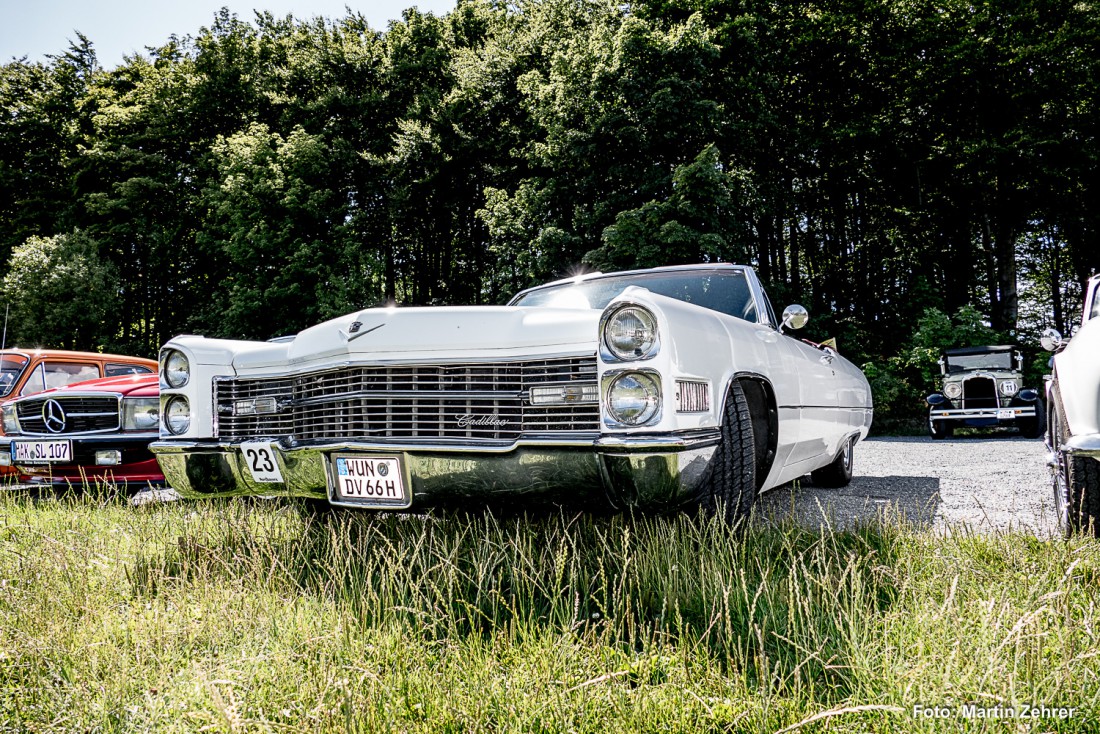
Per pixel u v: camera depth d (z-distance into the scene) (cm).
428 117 2145
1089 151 1708
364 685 152
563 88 1625
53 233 2528
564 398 234
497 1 2528
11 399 551
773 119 1784
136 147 2467
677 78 1512
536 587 229
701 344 238
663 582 214
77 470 475
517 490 238
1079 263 2267
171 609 214
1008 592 182
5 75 2661
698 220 1443
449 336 251
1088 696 133
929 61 1841
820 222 2378
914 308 1800
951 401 1178
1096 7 1717
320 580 229
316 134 2159
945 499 407
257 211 1908
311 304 1884
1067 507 269
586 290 405
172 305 2605
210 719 132
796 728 131
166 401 333
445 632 191
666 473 213
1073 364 277
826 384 391
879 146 1939
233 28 2550
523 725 136
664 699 145
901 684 138
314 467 279
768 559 221
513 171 2061
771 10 1889
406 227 2384
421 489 250
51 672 166
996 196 1914
